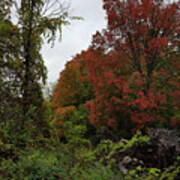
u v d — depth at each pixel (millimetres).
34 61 4367
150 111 8852
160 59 9875
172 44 9344
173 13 8953
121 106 9422
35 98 4258
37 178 2979
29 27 4352
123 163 4770
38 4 4418
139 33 9383
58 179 3176
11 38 4059
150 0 9094
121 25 9477
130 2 9289
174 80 9344
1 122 3660
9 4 4176
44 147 4148
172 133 6477
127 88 8875
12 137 3543
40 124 4289
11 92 3908
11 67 3998
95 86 9977
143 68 10492
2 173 2881
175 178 4363
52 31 4609
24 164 3119
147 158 5125
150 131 7363
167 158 5070
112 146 5215
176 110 9141
